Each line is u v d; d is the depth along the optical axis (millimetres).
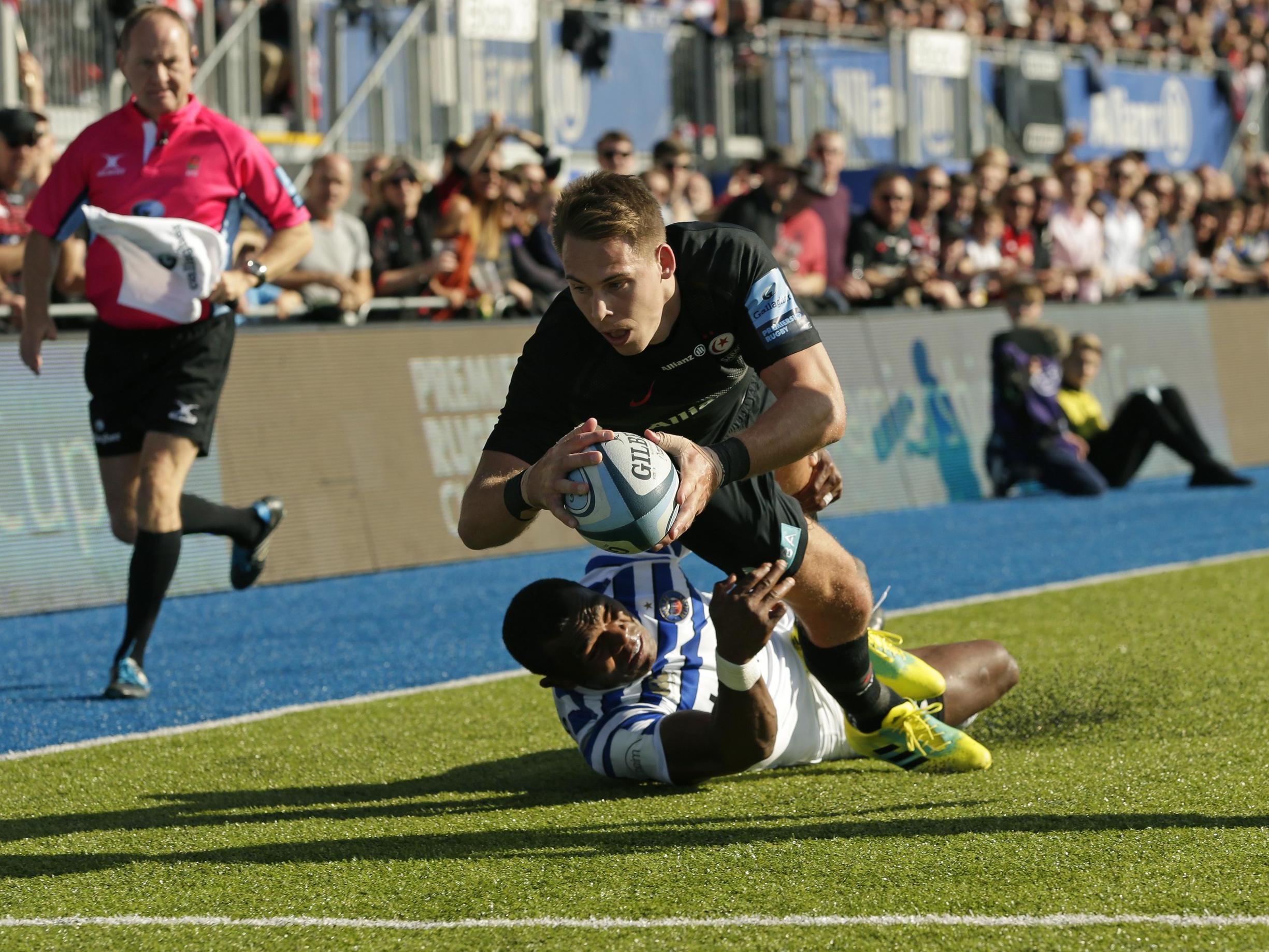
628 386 11516
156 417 19234
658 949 9180
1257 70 65688
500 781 14297
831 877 10508
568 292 11656
